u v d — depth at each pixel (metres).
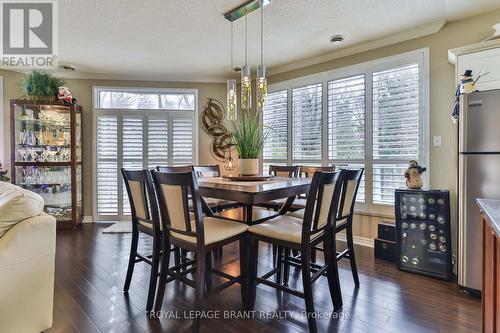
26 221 1.48
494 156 1.93
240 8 2.42
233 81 2.46
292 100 3.97
